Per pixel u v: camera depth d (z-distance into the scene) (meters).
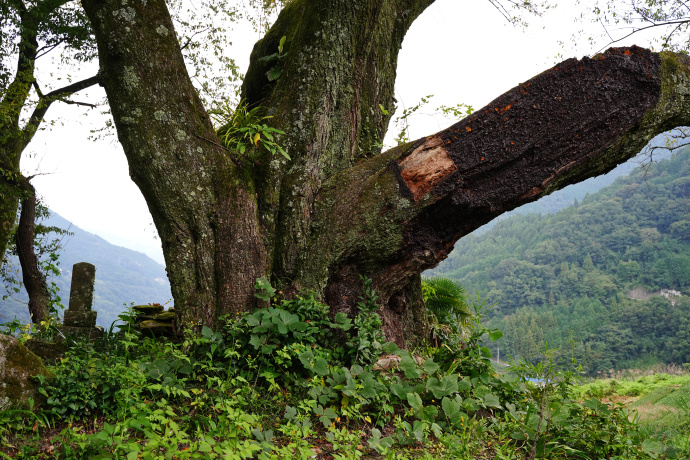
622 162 4.25
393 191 4.05
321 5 4.40
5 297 13.21
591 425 3.66
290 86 4.45
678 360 54.91
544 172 3.95
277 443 2.83
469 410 3.55
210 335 3.48
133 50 3.74
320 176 4.41
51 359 3.78
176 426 2.25
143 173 3.82
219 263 3.87
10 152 12.06
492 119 3.99
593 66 3.96
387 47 5.29
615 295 82.12
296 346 3.39
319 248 4.13
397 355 3.77
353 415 3.16
